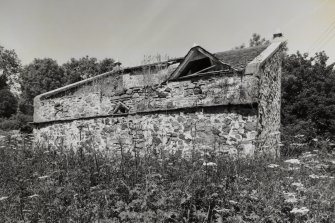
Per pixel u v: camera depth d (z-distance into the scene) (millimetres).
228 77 10523
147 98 12664
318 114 16828
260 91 10414
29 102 56938
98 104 14656
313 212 4539
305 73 18859
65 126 15469
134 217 4328
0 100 46594
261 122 10414
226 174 5734
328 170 7293
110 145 13359
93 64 61531
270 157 8211
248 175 6121
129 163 7055
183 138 11328
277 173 6137
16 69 63781
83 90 17219
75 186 5852
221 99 10555
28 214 4977
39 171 7188
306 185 5527
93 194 5398
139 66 15094
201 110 11039
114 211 4832
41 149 9625
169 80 11984
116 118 13312
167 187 5355
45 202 5180
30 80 57812
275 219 4391
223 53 14570
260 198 4727
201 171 5867
